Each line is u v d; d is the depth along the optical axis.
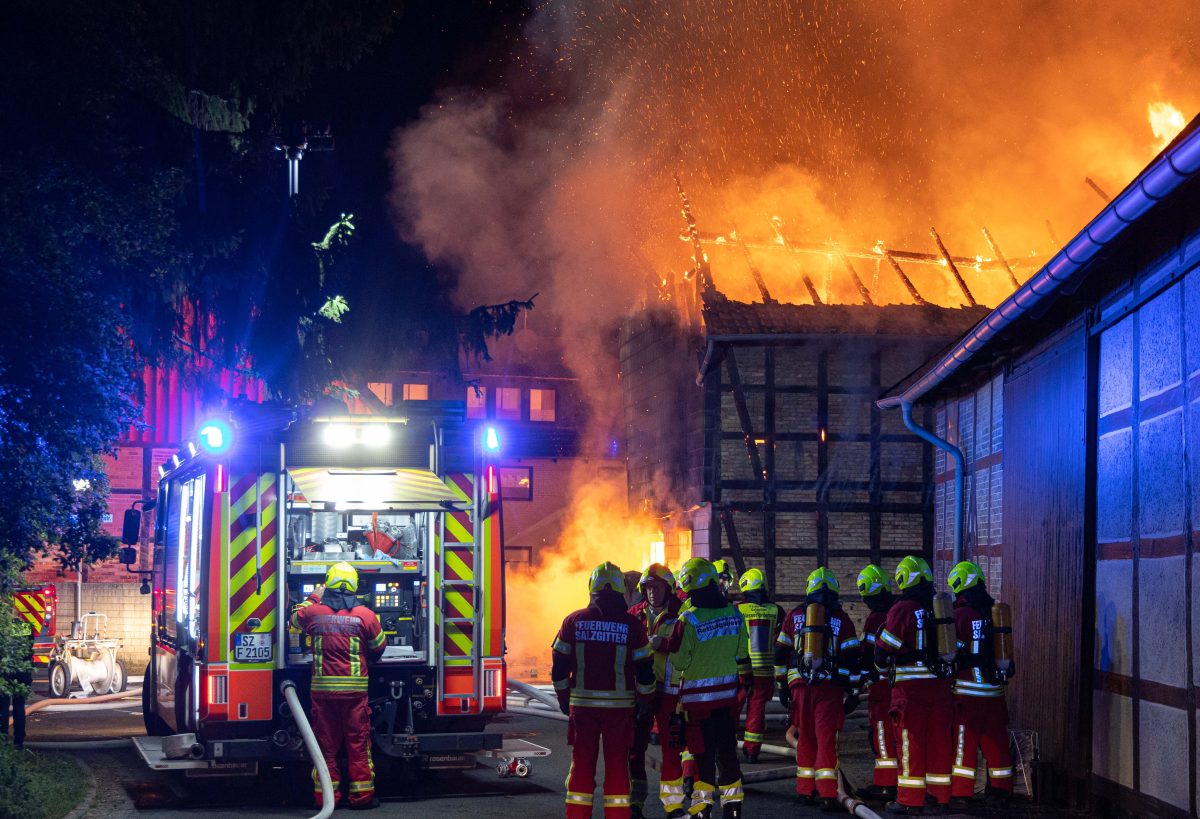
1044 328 11.56
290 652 10.64
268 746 10.32
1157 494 8.88
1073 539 10.33
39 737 15.20
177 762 10.34
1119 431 9.70
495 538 11.06
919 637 9.67
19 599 21.38
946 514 16.38
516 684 16.06
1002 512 13.34
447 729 11.00
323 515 11.41
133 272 12.16
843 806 9.73
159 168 12.58
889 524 20.45
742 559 20.14
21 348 10.30
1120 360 9.76
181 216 16.06
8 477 10.48
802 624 10.13
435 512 10.91
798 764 10.15
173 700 12.52
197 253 16.16
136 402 14.44
